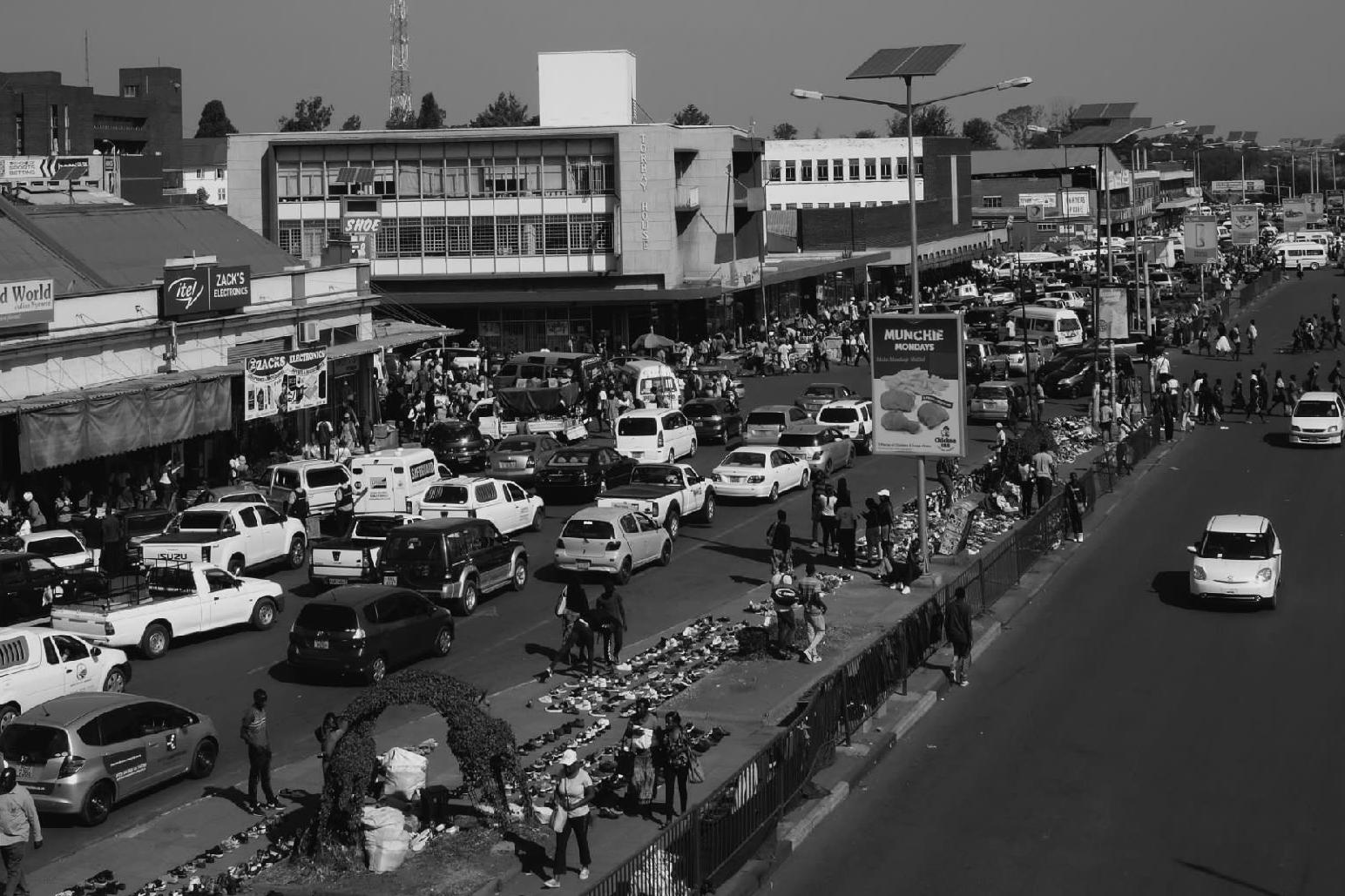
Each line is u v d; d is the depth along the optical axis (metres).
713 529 43.75
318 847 18.88
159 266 54.81
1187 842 20.16
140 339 44.22
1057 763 23.69
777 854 19.62
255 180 87.81
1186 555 40.28
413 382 65.44
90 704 21.61
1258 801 21.69
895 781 23.06
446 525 33.84
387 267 88.25
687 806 20.86
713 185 92.56
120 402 41.12
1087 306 97.81
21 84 124.62
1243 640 31.33
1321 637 31.34
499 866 18.69
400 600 28.89
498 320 89.06
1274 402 66.88
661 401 64.19
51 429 38.78
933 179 132.50
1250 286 108.94
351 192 88.00
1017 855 19.83
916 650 28.98
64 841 20.28
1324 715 25.80
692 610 34.06
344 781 18.72
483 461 51.91
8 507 38.25
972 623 32.62
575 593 28.47
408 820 19.45
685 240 92.38
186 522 36.06
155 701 22.38
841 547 38.25
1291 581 36.88
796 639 29.62
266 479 43.47
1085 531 44.31
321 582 35.16
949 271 129.62
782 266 105.38
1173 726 25.44
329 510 42.22
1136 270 81.75
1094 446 58.50
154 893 18.03
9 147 122.00
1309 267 132.88
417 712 26.86
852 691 24.59
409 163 87.75
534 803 21.02
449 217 87.94
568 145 87.00
